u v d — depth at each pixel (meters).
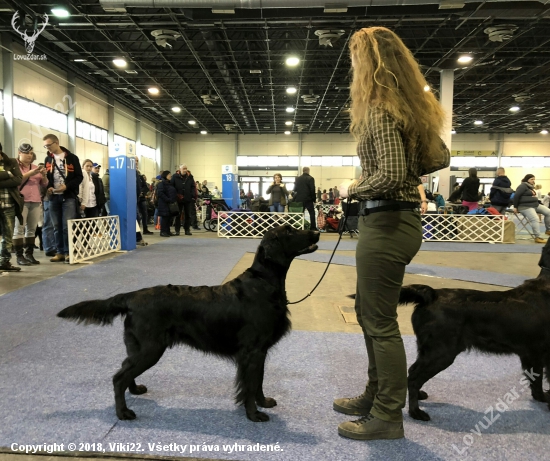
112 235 7.90
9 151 12.65
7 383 2.52
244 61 15.50
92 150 18.61
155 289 2.26
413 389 2.23
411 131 1.83
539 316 2.15
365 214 1.95
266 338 2.19
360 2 8.38
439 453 1.90
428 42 13.38
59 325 3.56
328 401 2.39
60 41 13.38
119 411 2.15
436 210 11.88
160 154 27.44
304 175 11.68
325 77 17.30
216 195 23.39
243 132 30.00
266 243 2.26
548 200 20.19
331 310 4.25
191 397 2.42
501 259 7.91
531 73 16.62
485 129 28.72
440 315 2.18
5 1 9.90
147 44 14.35
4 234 5.60
